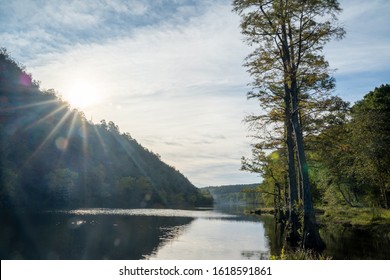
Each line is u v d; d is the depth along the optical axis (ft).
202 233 112.47
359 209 142.20
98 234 108.47
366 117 121.19
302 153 75.31
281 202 146.30
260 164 137.28
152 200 548.31
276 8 74.79
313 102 76.84
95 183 444.96
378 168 117.50
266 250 77.41
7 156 266.57
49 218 169.99
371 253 64.64
